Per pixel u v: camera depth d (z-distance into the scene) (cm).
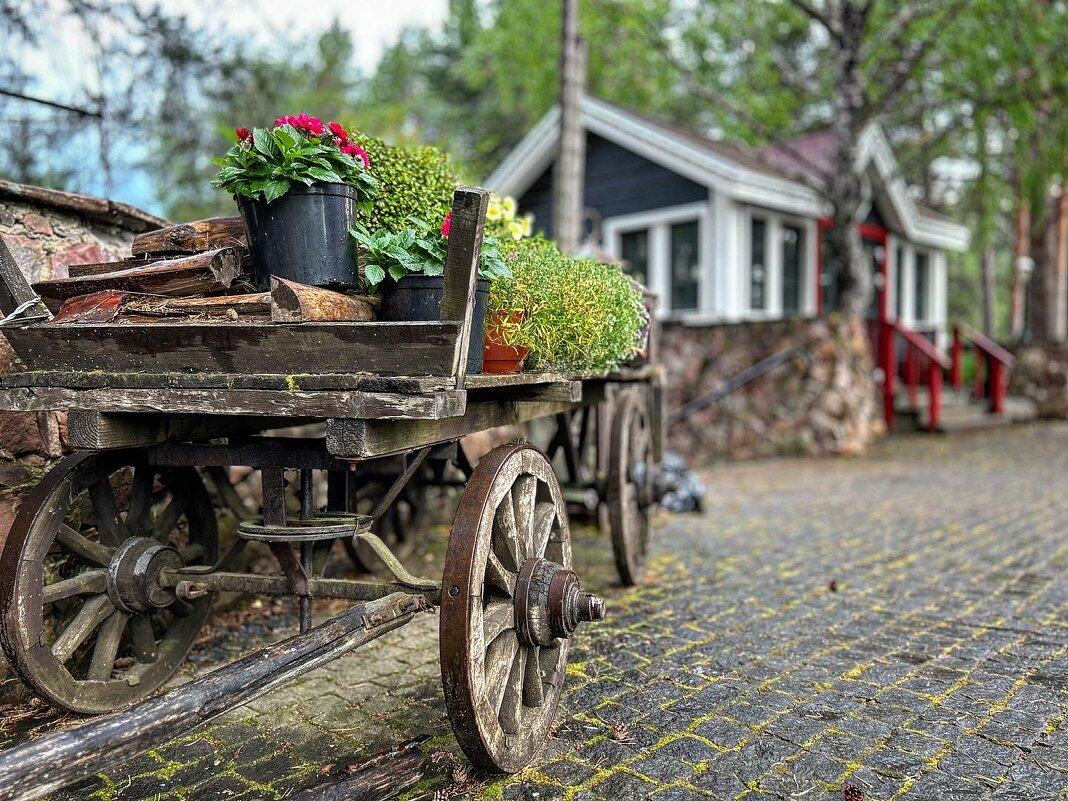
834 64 980
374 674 301
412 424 217
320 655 206
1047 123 1014
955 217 2011
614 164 1155
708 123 2020
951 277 2648
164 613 313
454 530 212
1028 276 1577
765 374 899
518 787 222
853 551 481
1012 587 403
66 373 218
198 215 1089
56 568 278
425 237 224
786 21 1037
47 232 300
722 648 325
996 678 293
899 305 1336
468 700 205
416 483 421
